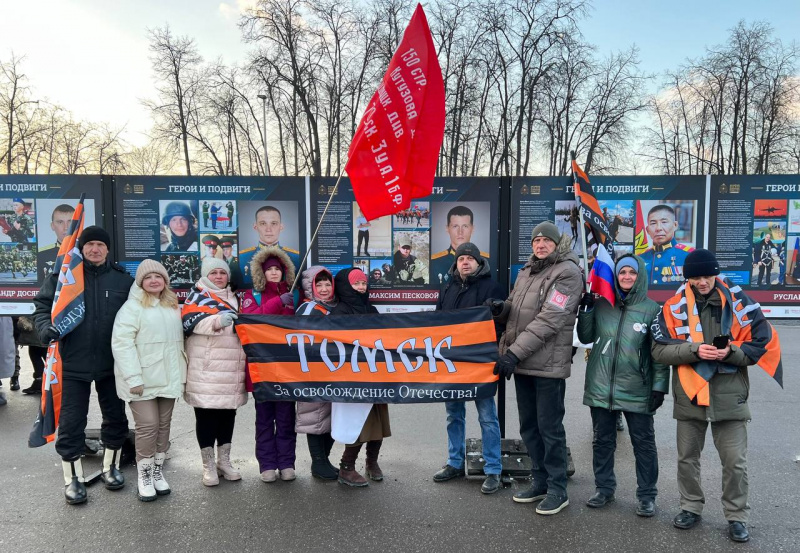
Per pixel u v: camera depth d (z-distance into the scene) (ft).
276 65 77.71
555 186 15.75
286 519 12.05
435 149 13.44
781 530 11.51
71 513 12.34
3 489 13.64
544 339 11.99
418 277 16.33
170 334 13.07
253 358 13.51
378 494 13.38
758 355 10.89
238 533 11.44
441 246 16.22
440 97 13.43
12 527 11.70
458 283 14.29
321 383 13.48
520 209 15.90
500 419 16.12
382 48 73.77
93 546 10.94
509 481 13.91
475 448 15.66
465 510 12.50
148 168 91.09
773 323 49.49
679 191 15.85
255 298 15.10
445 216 16.12
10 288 16.43
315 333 13.47
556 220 15.84
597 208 14.73
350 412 13.34
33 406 21.26
